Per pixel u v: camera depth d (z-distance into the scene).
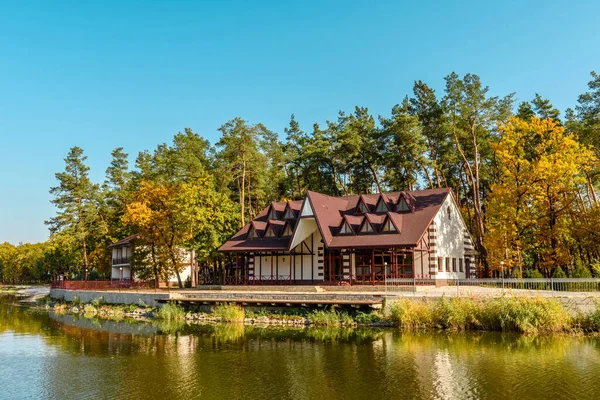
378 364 24.53
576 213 46.78
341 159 66.31
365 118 69.31
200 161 74.19
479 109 57.22
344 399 19.52
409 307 34.53
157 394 20.66
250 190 70.00
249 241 52.03
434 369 23.36
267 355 27.27
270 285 49.28
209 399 19.88
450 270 48.81
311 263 49.41
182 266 58.94
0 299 76.69
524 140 47.28
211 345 30.52
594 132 46.62
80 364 26.19
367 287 42.59
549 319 30.27
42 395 20.78
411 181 62.09
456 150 61.88
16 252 145.38
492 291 35.00
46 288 108.69
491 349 27.00
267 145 76.81
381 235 45.28
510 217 44.56
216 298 42.69
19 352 29.52
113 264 78.25
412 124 57.84
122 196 78.00
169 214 56.44
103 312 49.50
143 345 31.03
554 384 20.72
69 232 75.88
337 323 36.31
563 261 44.22
